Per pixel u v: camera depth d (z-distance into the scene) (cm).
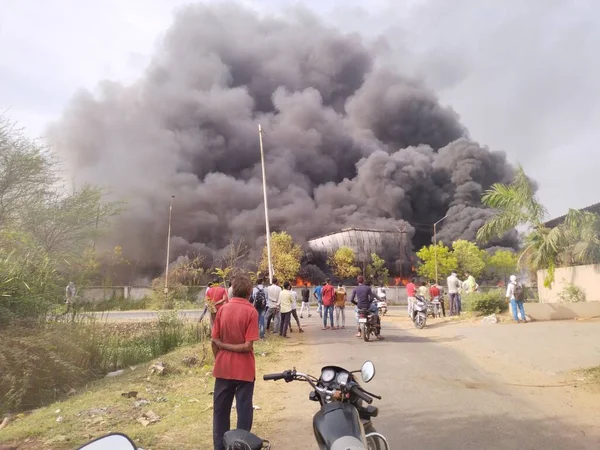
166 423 600
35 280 978
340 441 287
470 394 724
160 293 3384
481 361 992
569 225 1895
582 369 875
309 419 618
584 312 1681
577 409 638
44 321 946
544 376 840
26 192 1700
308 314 2569
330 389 348
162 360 1008
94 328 1055
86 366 955
